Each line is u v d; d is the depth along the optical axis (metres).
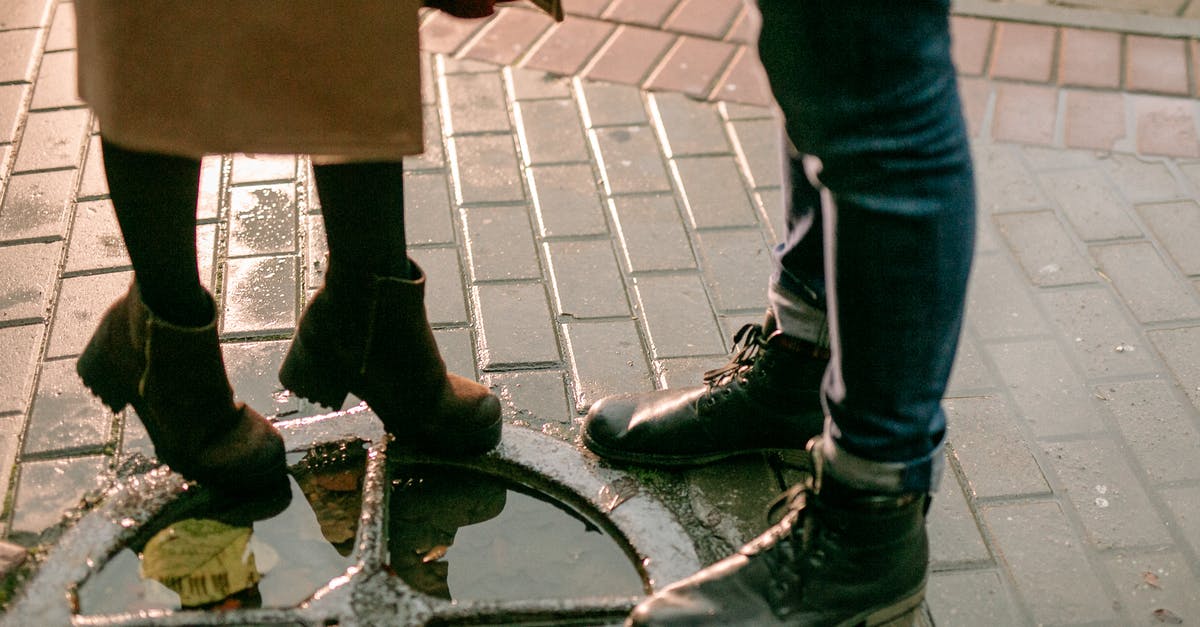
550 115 2.67
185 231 1.38
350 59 1.16
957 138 1.12
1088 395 1.93
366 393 1.64
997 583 1.58
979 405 1.91
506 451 1.74
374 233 1.46
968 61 2.92
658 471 1.74
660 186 2.45
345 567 1.55
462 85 2.76
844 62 1.04
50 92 2.64
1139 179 2.52
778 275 1.59
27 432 1.74
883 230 1.11
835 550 1.32
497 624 1.47
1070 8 3.17
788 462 1.77
